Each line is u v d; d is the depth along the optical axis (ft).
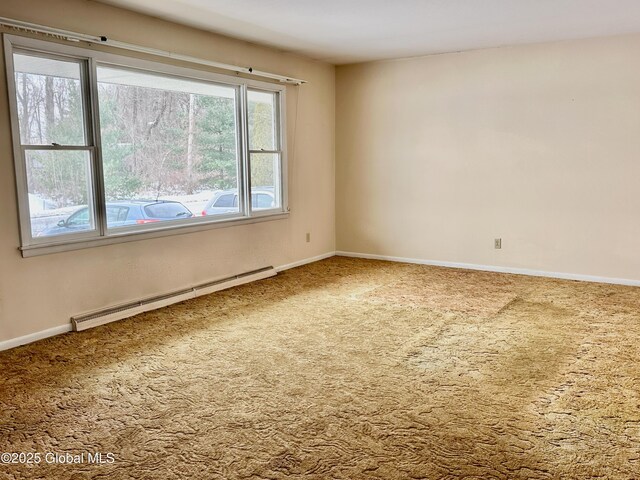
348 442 7.49
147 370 10.20
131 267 14.06
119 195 13.91
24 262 11.63
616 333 12.04
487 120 18.72
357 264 20.79
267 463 6.98
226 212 17.35
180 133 15.52
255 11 13.50
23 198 11.46
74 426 8.04
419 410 8.43
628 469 6.73
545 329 12.41
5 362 10.64
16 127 11.24
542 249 18.24
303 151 20.39
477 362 10.42
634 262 16.71
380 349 11.21
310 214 21.09
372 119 21.20
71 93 12.46
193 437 7.68
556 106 17.42
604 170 16.85
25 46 11.28
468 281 17.57
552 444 7.36
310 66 20.39
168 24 14.48
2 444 7.53
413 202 20.70
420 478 6.60
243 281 17.43
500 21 14.61
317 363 10.47
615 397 8.80
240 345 11.57
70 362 10.63
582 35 16.34
